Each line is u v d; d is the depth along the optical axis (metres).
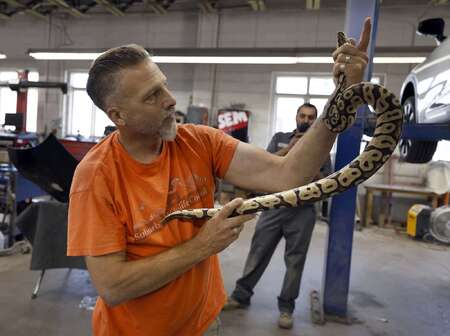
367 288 3.48
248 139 7.64
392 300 3.23
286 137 2.88
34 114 9.41
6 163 4.30
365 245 5.08
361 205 6.59
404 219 6.62
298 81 7.73
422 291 3.47
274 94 7.84
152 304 0.96
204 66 8.00
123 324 1.00
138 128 0.89
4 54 9.05
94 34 8.85
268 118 7.82
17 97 8.88
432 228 5.02
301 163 0.93
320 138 0.89
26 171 2.85
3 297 2.88
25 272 3.39
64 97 9.09
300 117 2.71
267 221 2.74
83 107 9.12
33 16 9.12
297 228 2.61
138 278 0.83
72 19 8.95
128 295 0.85
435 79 2.66
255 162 1.01
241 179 1.03
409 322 2.82
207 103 8.03
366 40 0.82
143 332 0.98
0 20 9.45
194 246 0.82
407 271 4.05
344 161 2.63
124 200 0.91
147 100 0.85
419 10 6.86
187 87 8.25
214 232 0.82
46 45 9.20
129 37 8.62
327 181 0.84
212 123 7.97
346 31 2.59
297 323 2.70
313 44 7.52
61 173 2.80
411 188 6.12
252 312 2.82
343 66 0.83
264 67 7.78
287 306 2.66
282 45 7.68
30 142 5.80
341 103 0.83
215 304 1.15
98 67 0.87
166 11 8.05
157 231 0.93
